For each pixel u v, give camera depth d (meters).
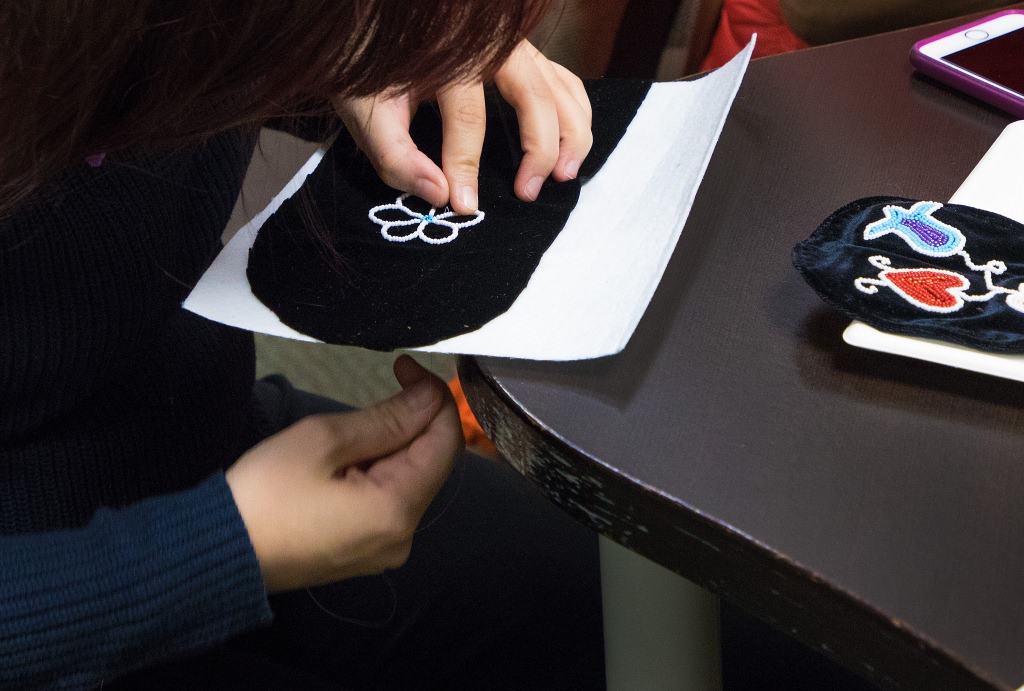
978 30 1.05
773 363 0.83
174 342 1.00
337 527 0.89
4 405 0.91
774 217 0.91
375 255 0.90
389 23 0.78
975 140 0.97
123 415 0.96
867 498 0.78
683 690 0.94
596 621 1.06
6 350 0.90
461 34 0.79
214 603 0.88
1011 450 0.79
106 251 0.91
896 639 0.74
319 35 0.77
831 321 0.85
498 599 1.07
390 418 0.91
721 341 0.84
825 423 0.80
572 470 0.80
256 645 1.07
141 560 0.86
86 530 0.87
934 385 0.82
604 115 1.00
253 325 0.87
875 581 0.75
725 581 0.78
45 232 0.90
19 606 0.85
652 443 0.80
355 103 0.94
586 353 0.83
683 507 0.78
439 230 0.92
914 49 1.03
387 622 1.06
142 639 0.87
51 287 0.90
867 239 0.87
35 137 0.79
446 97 0.96
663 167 0.94
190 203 0.98
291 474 0.89
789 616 0.77
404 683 1.06
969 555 0.76
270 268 0.90
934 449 0.79
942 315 0.82
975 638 0.74
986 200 0.90
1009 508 0.77
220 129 0.81
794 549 0.76
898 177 0.94
